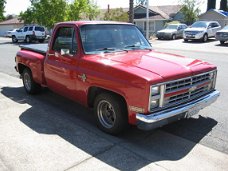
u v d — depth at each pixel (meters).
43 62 6.75
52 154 4.48
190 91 4.87
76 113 6.32
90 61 5.19
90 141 4.92
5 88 8.59
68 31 5.79
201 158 4.35
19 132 5.29
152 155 4.45
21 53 7.73
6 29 58.75
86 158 4.36
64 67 5.80
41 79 6.95
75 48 5.57
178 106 4.66
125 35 6.04
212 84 5.49
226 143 4.83
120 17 39.66
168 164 4.18
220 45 23.41
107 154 4.48
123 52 5.66
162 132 5.26
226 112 6.30
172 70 4.65
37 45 8.20
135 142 4.89
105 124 5.20
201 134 5.18
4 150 4.62
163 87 4.41
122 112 4.82
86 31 5.60
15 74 10.87
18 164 4.21
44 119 5.95
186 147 4.70
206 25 27.89
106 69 4.86
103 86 4.88
